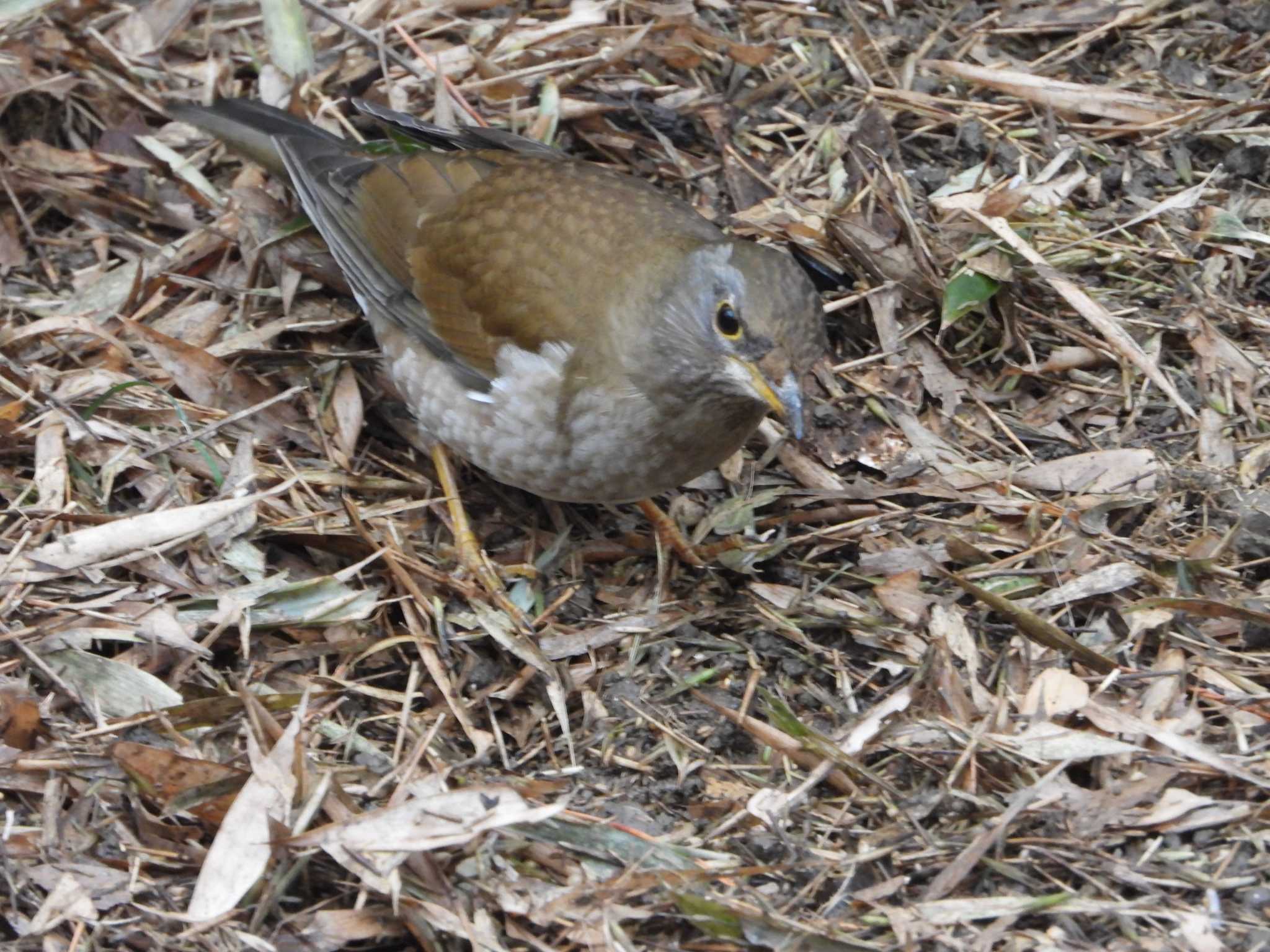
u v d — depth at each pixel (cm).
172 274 1176
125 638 933
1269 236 1193
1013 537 1046
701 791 901
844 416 1129
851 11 1322
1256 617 955
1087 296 1139
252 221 1188
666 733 931
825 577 1040
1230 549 1021
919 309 1180
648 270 955
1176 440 1100
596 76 1301
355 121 1271
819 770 880
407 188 1071
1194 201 1193
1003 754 878
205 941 791
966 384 1148
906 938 786
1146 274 1191
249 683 941
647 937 805
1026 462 1097
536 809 819
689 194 1254
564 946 801
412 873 814
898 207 1186
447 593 1012
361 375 1141
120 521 980
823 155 1259
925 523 1059
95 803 855
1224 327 1156
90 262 1199
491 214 1017
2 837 836
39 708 884
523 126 1259
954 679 930
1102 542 1030
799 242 1204
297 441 1095
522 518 1091
